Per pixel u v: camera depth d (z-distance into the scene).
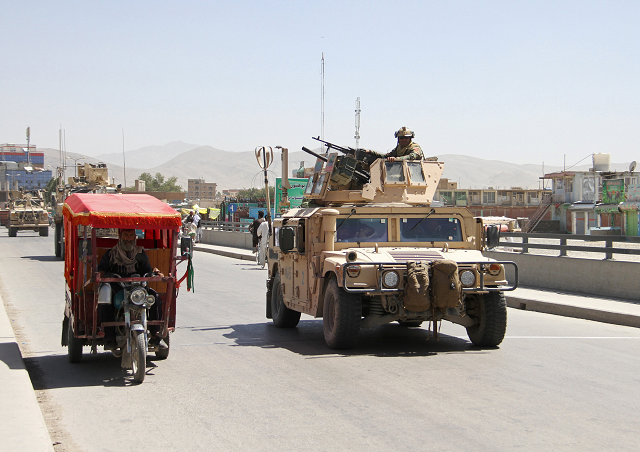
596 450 5.18
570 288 15.68
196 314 13.40
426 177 10.93
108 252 7.89
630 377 7.77
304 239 10.46
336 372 7.98
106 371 8.16
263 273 23.34
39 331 11.21
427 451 5.16
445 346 9.78
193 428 5.80
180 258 8.12
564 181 73.12
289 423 5.91
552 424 5.86
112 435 5.63
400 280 8.88
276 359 8.80
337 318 9.09
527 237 17.25
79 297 7.92
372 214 10.01
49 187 82.44
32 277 20.70
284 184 13.97
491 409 6.32
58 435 5.65
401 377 7.70
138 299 7.44
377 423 5.89
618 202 63.19
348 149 11.29
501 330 9.38
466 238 10.23
